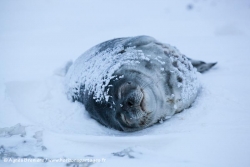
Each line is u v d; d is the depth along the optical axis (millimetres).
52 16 54312
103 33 38438
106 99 14820
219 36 32344
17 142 12531
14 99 19328
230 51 25750
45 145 12383
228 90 17094
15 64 28156
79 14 54906
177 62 16562
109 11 55469
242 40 29516
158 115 14883
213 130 12914
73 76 19469
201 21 41594
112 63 16219
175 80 15703
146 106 13773
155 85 14938
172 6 55688
